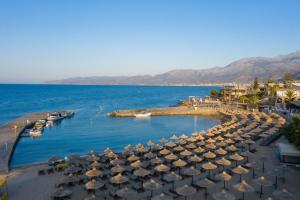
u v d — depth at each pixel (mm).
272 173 24984
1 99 183000
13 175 31281
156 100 179875
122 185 26750
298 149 31047
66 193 22844
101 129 70438
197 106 109875
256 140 44688
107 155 32781
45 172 31516
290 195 19609
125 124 78750
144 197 23812
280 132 45969
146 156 32094
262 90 137250
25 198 24875
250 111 85312
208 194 23953
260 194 23469
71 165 32000
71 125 77312
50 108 125562
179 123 79938
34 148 50250
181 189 21094
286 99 97250
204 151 36062
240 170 24859
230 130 50875
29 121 77938
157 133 64750
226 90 131500
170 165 31703
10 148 46906
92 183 23453
